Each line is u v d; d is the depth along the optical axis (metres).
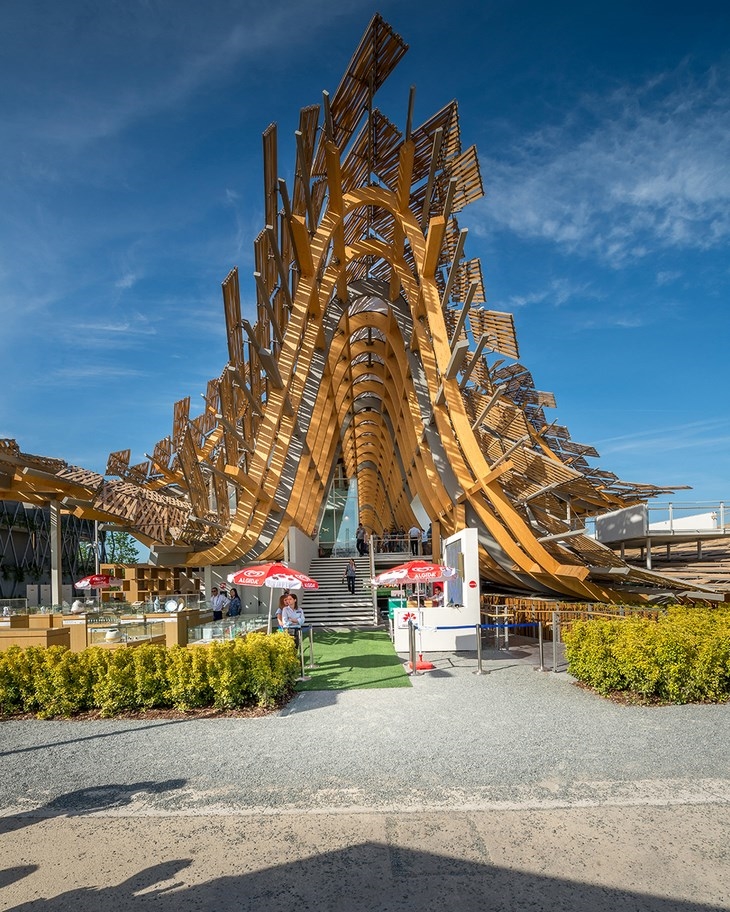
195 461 21.88
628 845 4.12
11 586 43.28
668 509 17.34
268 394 17.05
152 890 3.72
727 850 4.02
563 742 6.52
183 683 8.49
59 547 26.61
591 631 9.34
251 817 4.75
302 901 3.55
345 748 6.54
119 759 6.45
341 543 42.38
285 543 22.47
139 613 16.97
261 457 16.91
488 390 23.30
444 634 14.71
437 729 7.22
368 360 30.72
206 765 6.12
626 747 6.29
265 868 3.94
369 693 9.51
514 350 18.81
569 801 4.89
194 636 13.67
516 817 4.61
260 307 18.16
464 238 13.68
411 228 17.64
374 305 24.83
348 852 4.12
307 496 26.62
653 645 8.32
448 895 3.57
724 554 17.92
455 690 9.57
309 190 15.70
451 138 16.11
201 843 4.33
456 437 17.75
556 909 3.40
